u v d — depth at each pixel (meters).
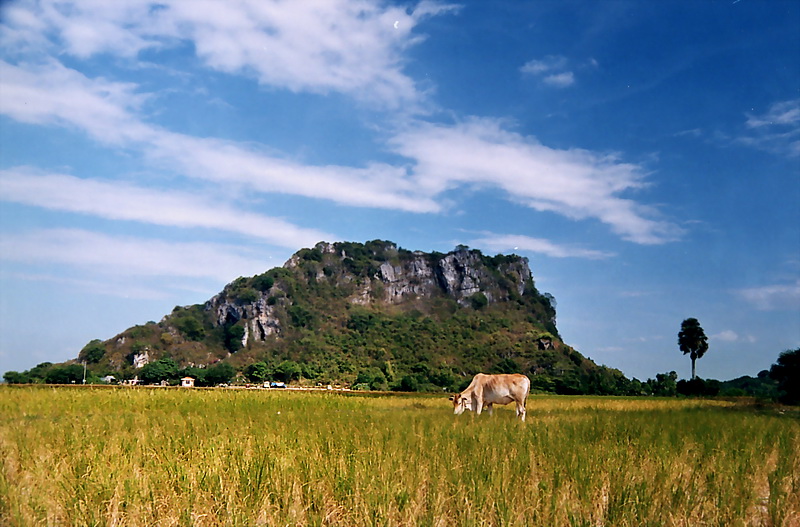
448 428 14.73
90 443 11.41
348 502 7.89
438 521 7.35
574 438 13.10
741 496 8.34
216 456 9.75
